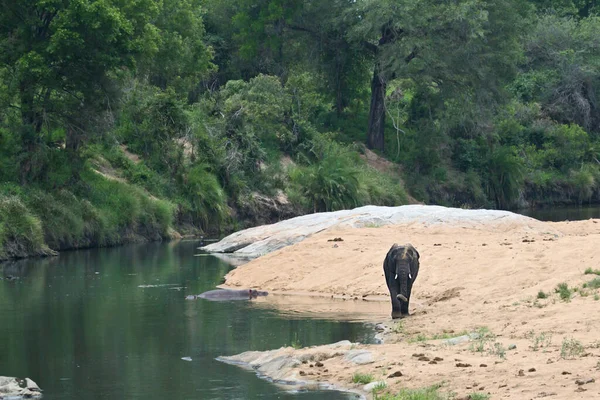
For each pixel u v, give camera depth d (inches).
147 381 820.6
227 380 813.2
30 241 2052.2
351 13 3678.6
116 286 1502.2
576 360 734.5
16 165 2329.0
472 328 962.1
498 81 3809.1
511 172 3988.7
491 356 788.6
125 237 2440.9
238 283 1512.1
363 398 718.5
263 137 3368.6
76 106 2381.9
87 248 2282.2
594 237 1435.8
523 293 1122.7
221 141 3021.7
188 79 3334.2
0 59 2314.2
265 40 3831.2
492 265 1312.7
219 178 2962.6
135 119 2928.2
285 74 3914.9
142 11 2450.8
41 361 919.7
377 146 3887.8
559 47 4815.5
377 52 3742.6
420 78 3590.1
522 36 4003.4
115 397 767.1
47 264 1882.4
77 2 2199.8
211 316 1176.8
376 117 3885.3
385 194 3440.0
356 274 1425.9
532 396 641.0
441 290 1258.0
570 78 4648.1
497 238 1712.6
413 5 3481.8
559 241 1429.6
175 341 1010.7
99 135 2496.3
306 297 1349.7
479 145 4131.4
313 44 3887.8
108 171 2696.9
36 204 2212.1
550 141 4375.0
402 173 3786.9
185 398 753.6
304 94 3577.8
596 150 4500.5
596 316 920.9
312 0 3801.7
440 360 783.7
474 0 3526.1
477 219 1968.5
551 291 1103.0
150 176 2773.1
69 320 1162.0
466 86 3730.3
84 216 2316.7
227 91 3442.4
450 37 3624.5
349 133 3973.9
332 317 1146.7
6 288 1483.8
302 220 2130.9
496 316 1008.9
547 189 4175.7
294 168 3255.4
